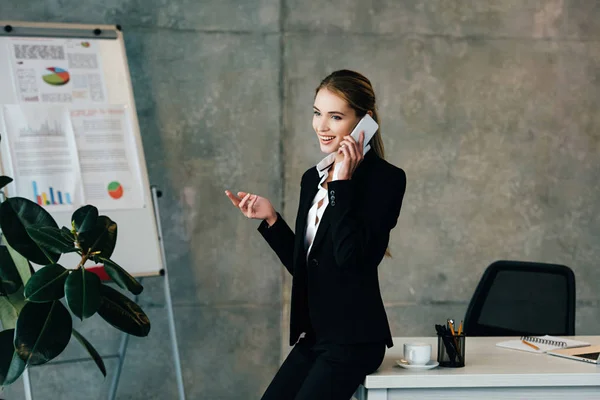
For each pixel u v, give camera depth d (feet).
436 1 15.10
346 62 14.89
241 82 14.66
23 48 12.67
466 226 15.31
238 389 14.82
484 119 15.29
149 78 14.37
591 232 15.61
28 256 8.37
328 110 8.02
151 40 14.35
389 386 7.29
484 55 15.24
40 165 12.32
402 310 15.19
